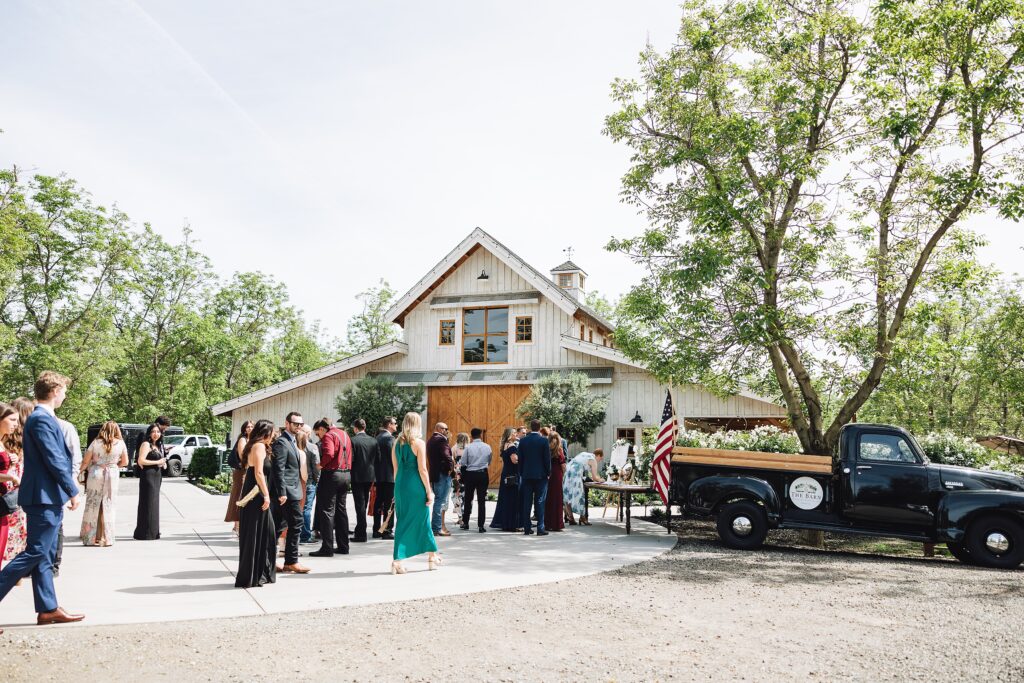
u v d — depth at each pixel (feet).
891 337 42.86
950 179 39.45
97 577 26.00
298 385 86.99
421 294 86.38
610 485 42.73
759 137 43.06
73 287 121.29
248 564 24.89
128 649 17.39
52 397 19.63
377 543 36.47
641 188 47.52
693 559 33.14
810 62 44.21
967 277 41.50
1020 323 87.40
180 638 18.44
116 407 146.72
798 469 36.78
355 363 85.71
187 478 94.38
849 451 36.17
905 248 44.19
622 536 40.93
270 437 26.30
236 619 20.52
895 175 43.70
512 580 26.99
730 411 73.36
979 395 104.53
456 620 20.93
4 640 17.76
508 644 18.52
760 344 42.68
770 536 44.47
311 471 37.04
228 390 153.69
